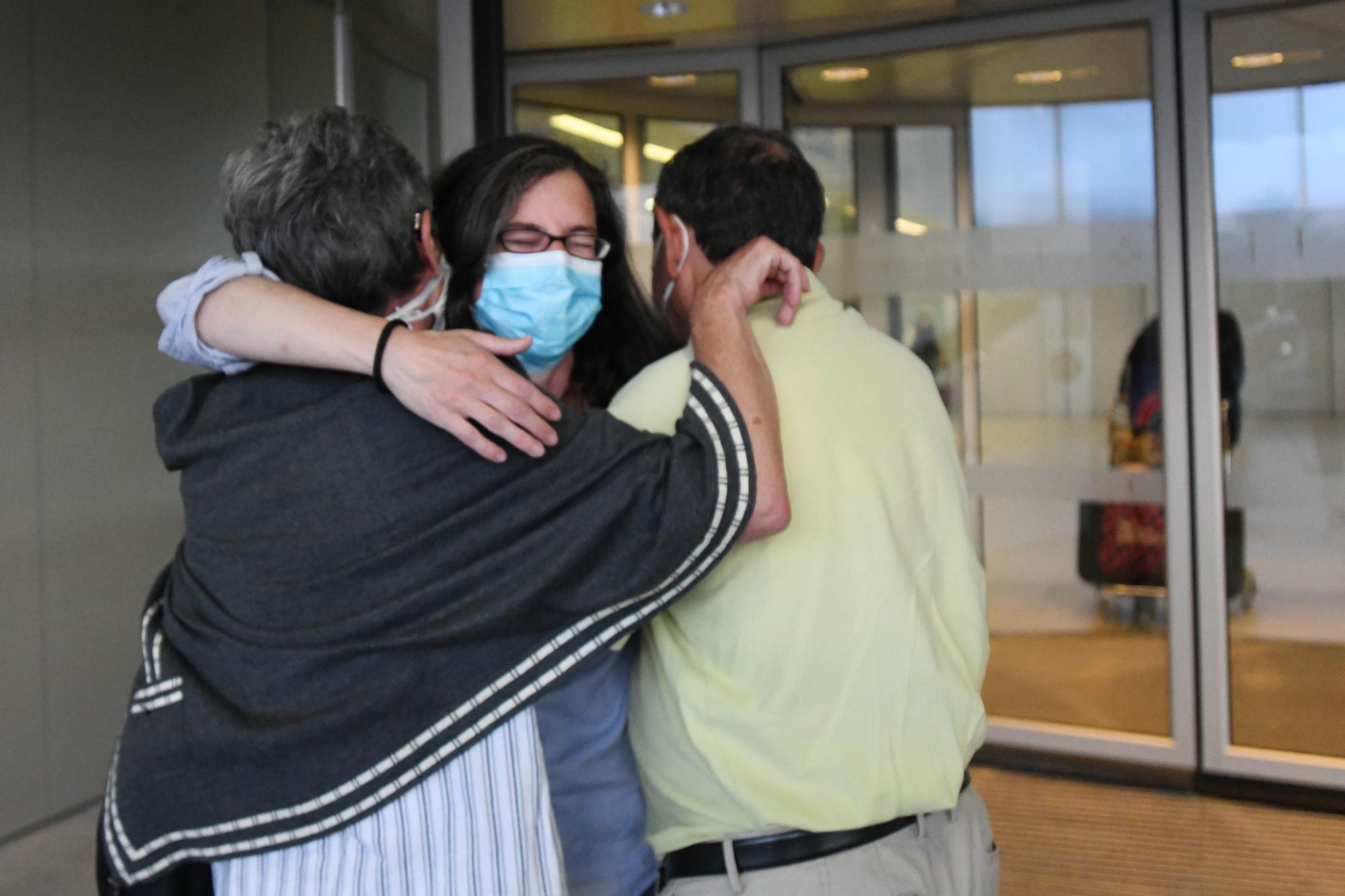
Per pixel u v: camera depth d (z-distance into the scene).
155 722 1.00
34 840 2.64
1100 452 3.72
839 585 1.17
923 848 1.21
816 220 1.36
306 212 1.08
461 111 3.31
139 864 1.00
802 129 3.92
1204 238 3.50
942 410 1.34
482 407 0.96
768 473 1.06
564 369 1.67
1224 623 3.56
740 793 1.16
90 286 2.77
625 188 3.96
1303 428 3.46
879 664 1.17
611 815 1.21
